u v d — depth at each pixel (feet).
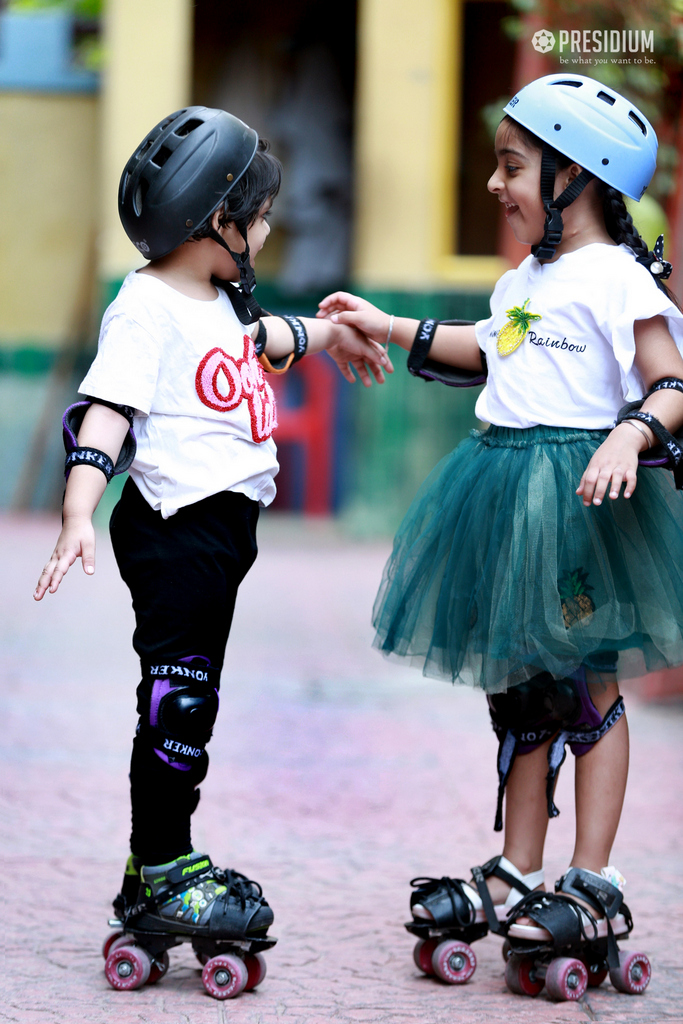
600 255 21.16
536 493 20.56
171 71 82.48
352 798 31.99
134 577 20.24
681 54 41.63
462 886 21.33
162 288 20.25
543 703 21.20
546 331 21.17
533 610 20.06
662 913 24.20
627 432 19.45
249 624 56.90
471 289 82.38
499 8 82.64
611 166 20.97
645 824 30.22
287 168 88.99
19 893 24.43
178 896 19.98
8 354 98.02
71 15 98.37
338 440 94.38
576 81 21.48
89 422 19.39
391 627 22.59
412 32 81.25
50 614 58.23
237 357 20.70
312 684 46.01
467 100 83.61
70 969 20.86
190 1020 18.78
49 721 39.01
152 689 19.94
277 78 89.92
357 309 24.48
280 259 93.71
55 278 98.32
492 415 21.85
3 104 97.55
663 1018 19.39
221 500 20.36
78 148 97.86
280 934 22.79
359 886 25.43
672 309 20.47
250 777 33.78
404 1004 19.75
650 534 20.89
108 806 30.55
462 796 32.40
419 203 82.38
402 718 41.42
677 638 20.58
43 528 89.15
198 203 19.89
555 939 19.85
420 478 84.94
